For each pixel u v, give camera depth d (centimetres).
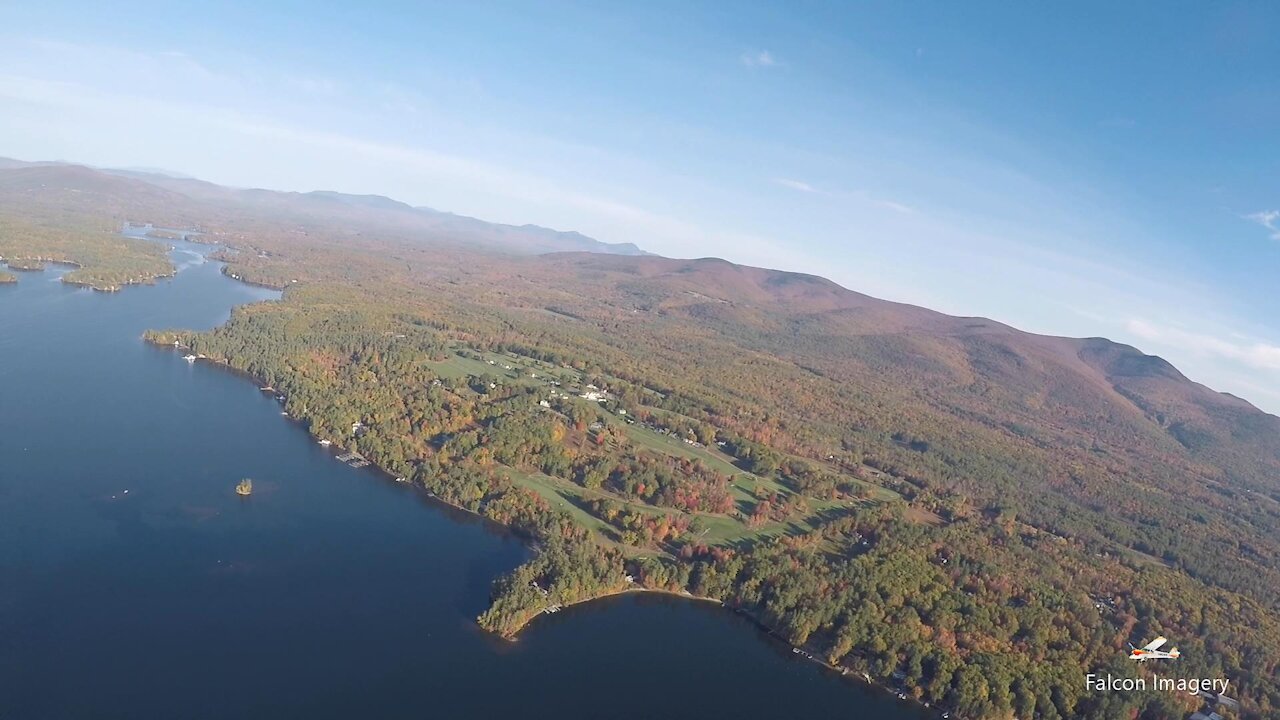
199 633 15788
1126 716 15812
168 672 14550
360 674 15300
